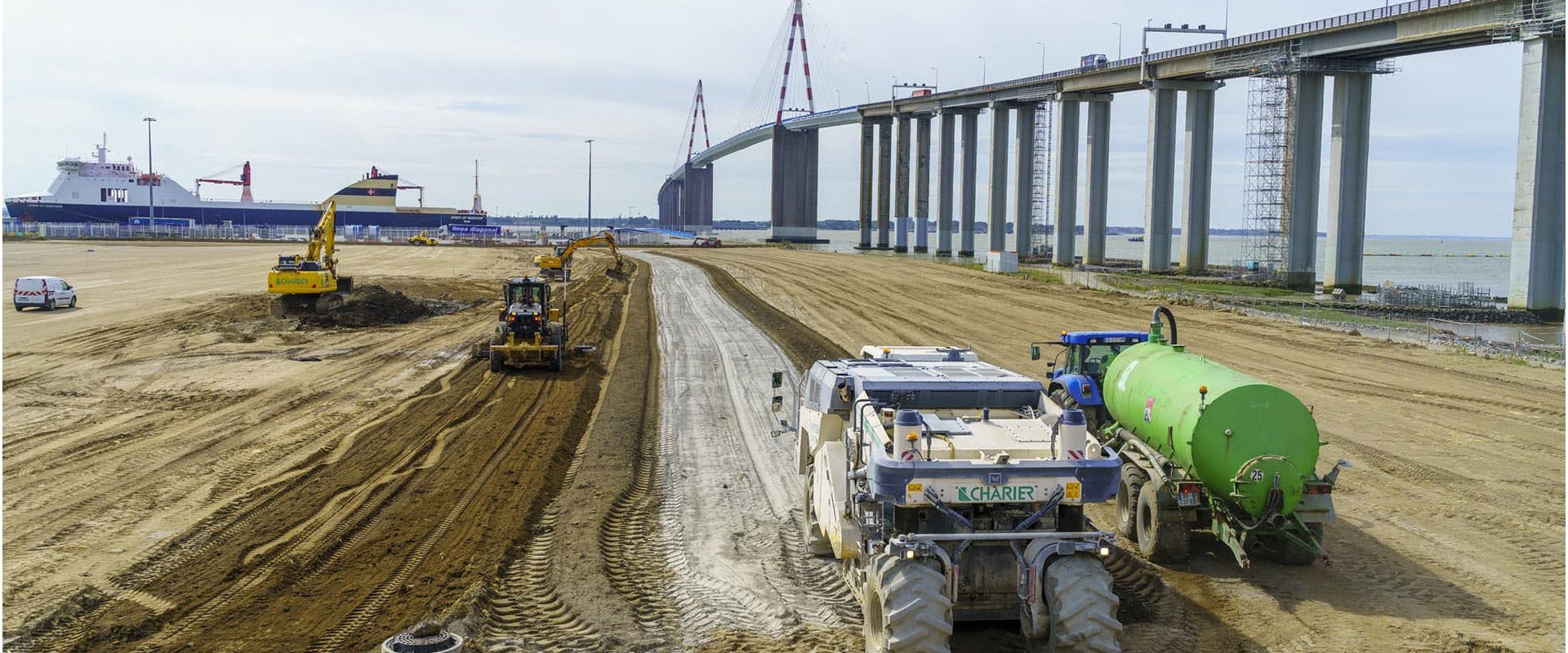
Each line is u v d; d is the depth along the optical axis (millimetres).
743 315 44750
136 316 42438
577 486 16750
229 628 10828
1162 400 13578
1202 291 69500
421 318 44094
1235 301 55531
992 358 33219
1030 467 9812
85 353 32312
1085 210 114438
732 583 12438
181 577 12383
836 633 10930
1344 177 77312
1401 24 68188
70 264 72250
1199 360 13969
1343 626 11422
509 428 21250
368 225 182250
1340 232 77312
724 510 15594
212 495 16156
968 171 142375
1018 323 43281
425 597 11664
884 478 9656
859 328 41188
